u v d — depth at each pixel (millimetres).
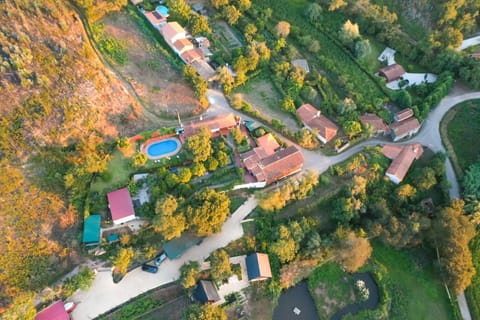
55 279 83000
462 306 93812
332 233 96312
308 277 93625
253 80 119438
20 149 87938
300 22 135250
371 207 99688
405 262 99562
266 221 95375
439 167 107250
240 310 86188
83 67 100938
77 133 94250
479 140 117250
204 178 97375
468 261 93562
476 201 101000
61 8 108000
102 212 90562
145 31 120188
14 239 82000
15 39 96125
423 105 118438
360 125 111188
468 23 132375
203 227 87562
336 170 103062
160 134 101062
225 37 127062
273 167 98625
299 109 112500
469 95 126812
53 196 87812
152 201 90812
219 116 105500
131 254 84438
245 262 90812
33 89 92375
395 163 106812
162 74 112750
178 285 86062
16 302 74375
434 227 98375
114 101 102062
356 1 136250
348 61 128250
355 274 96000
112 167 95562
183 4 124750
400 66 128375
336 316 89938
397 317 91688
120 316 81438
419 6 134500
